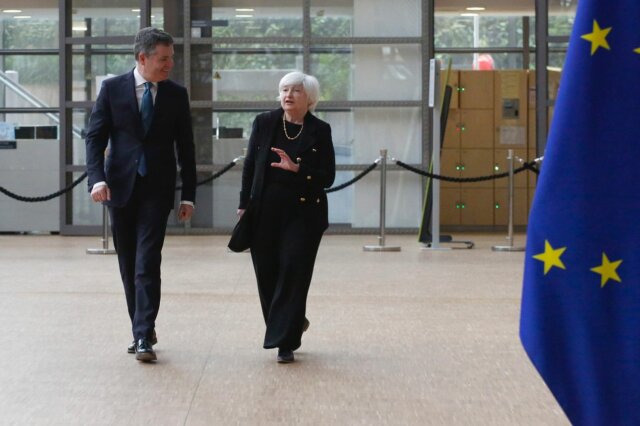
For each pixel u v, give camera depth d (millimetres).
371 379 5984
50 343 7059
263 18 16953
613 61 3635
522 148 19156
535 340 3660
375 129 16906
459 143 19141
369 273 11234
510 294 9586
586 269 3627
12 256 13312
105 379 5953
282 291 6438
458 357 6637
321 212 6578
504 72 19109
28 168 17859
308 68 16906
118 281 10492
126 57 16984
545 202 3670
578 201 3633
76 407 5309
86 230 17062
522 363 6445
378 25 16922
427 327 7770
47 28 18219
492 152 19141
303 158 6551
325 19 16938
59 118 17297
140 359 6371
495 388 5758
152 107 6605
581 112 3639
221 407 5309
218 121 16953
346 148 16906
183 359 6543
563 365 3662
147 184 6582
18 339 7203
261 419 5070
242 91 16953
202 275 10969
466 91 19125
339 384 5852
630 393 3602
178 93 6707
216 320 8047
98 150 6598
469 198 19125
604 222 3627
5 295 9406
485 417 5129
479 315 8336
